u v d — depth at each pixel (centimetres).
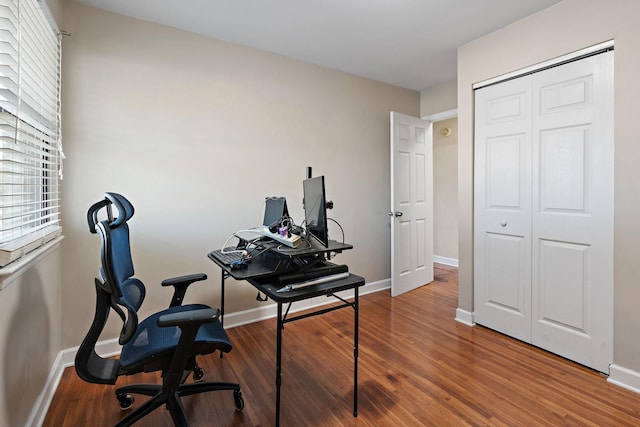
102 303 135
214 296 260
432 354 221
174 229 242
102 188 216
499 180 249
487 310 262
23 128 148
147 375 199
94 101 212
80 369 129
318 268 170
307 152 305
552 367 204
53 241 175
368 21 231
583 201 201
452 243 478
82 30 207
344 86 329
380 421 157
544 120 220
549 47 213
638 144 175
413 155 364
